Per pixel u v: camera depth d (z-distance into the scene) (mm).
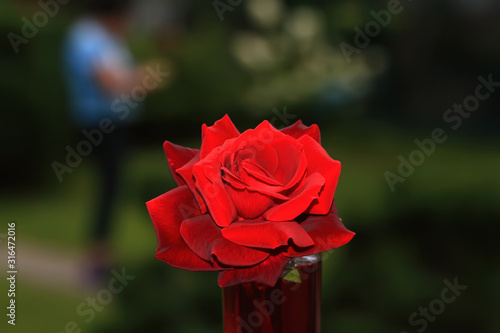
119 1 3910
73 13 7500
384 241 2203
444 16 13172
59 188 7668
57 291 3881
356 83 11180
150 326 2316
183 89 10359
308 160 731
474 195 2072
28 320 3359
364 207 2217
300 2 14094
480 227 2062
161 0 13234
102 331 2387
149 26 11781
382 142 10562
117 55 3955
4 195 7281
